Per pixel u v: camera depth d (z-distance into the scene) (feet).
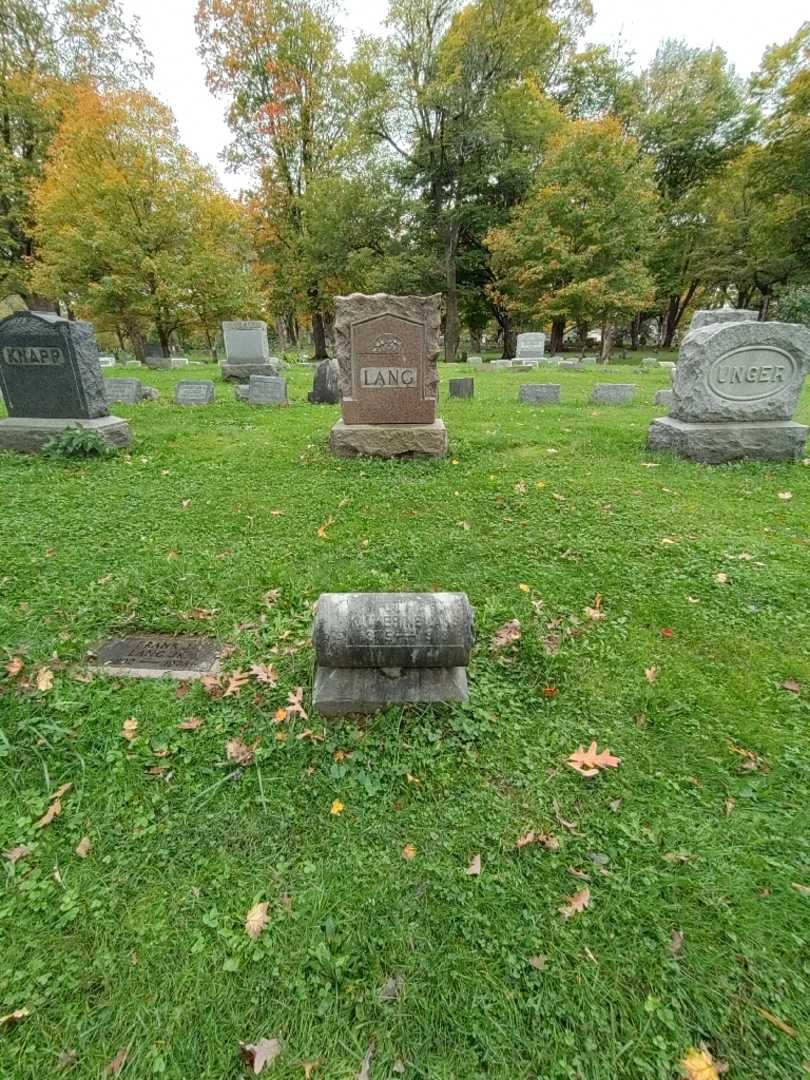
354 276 85.92
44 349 22.08
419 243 91.97
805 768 7.58
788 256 90.68
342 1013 5.05
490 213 86.43
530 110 81.56
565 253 70.18
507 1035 4.89
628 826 6.78
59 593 11.84
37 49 73.97
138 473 20.10
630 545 14.21
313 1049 4.79
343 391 21.85
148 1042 4.85
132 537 14.67
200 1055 4.77
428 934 5.67
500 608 11.27
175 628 10.71
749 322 20.45
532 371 63.72
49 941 5.61
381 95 81.66
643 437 25.30
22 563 13.07
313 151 86.99
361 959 5.46
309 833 6.75
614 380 53.01
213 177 64.44
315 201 79.61
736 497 17.67
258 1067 4.68
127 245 57.77
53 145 60.39
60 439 21.93
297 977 5.30
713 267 98.73
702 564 13.19
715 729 8.30
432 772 7.57
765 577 12.57
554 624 10.89
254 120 84.69
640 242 72.95
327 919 5.78
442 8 82.89
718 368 21.08
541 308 76.23
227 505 16.94
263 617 11.10
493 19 78.38
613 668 9.61
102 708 8.66
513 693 9.01
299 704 8.61
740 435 21.12
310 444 24.17
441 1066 4.68
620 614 11.28
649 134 92.99
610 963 5.41
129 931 5.70
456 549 13.98
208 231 62.85
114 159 56.59
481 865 6.35
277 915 5.83
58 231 59.41
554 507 16.71
